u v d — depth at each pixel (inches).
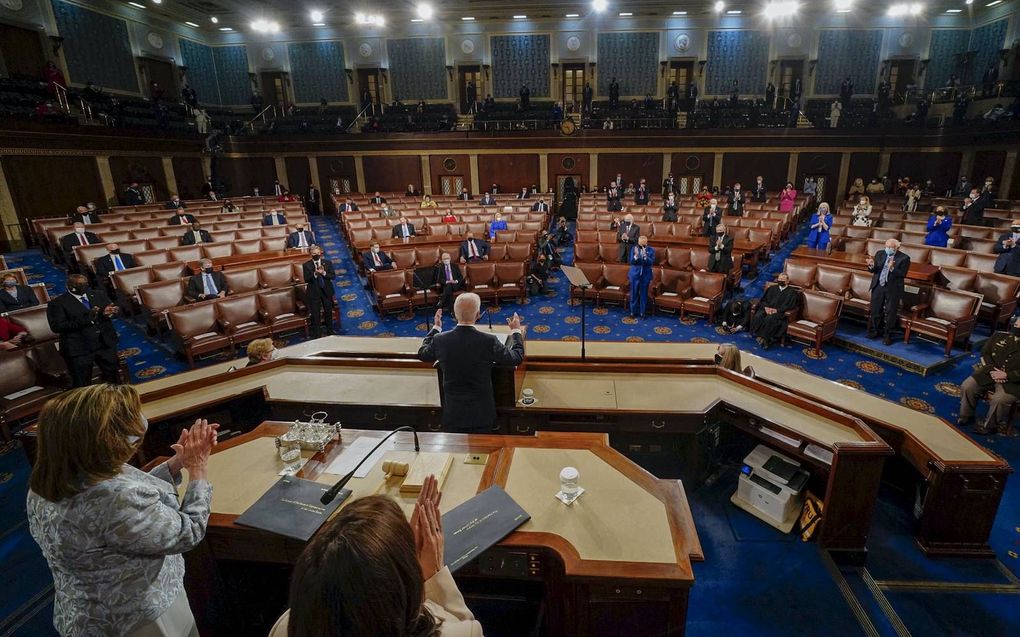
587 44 920.3
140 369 299.6
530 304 409.7
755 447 178.1
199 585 105.1
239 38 946.1
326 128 909.2
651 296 377.4
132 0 782.5
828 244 412.5
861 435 146.8
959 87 856.3
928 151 802.8
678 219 597.9
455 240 497.0
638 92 934.4
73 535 66.3
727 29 893.8
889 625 132.2
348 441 127.6
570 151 870.4
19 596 145.5
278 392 176.7
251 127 917.2
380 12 867.4
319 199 888.9
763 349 316.8
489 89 952.3
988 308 319.0
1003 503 177.0
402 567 40.8
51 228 502.6
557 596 97.7
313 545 41.0
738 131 831.1
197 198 835.4
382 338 237.5
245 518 100.3
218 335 313.3
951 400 249.9
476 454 121.3
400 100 957.2
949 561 152.6
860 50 888.3
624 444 179.8
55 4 704.4
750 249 446.6
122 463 68.5
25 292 292.8
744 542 157.8
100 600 69.9
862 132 811.4
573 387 175.0
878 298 308.7
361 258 480.4
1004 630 131.1
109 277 380.8
